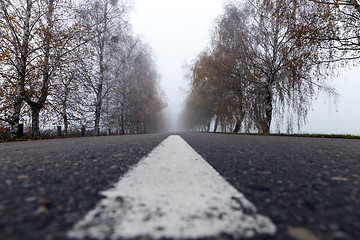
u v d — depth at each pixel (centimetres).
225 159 177
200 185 97
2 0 765
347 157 190
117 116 1905
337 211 66
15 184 97
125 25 1600
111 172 125
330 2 758
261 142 389
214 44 1855
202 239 48
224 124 2053
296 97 1187
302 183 101
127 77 2056
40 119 967
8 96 813
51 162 163
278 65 1273
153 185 96
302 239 48
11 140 729
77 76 1041
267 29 1288
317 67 899
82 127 1242
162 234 51
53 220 58
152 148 275
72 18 941
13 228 53
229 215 62
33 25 848
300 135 817
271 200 76
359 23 748
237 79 1566
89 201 74
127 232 51
